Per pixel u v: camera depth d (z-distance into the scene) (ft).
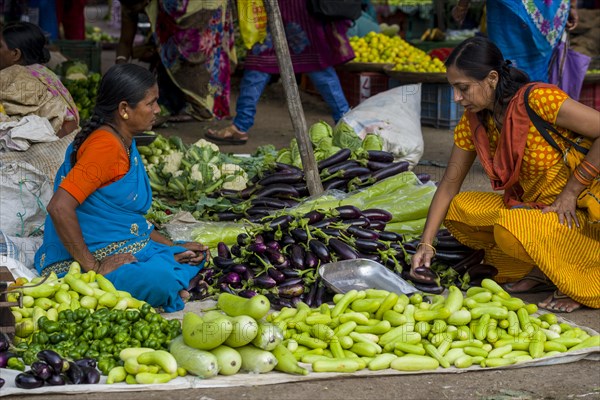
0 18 41.93
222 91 29.04
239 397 10.28
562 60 24.21
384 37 33.86
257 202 17.21
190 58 28.02
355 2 25.84
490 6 22.90
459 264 14.80
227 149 26.03
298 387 10.67
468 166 14.71
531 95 13.25
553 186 13.65
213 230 15.92
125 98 12.62
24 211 15.58
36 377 10.19
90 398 10.12
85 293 12.34
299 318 12.16
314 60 26.23
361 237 14.73
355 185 17.97
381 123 21.57
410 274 14.23
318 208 15.46
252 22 25.14
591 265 13.65
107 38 55.21
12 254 14.26
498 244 13.73
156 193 19.80
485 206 14.38
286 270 13.94
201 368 10.52
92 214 13.08
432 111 30.58
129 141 13.12
